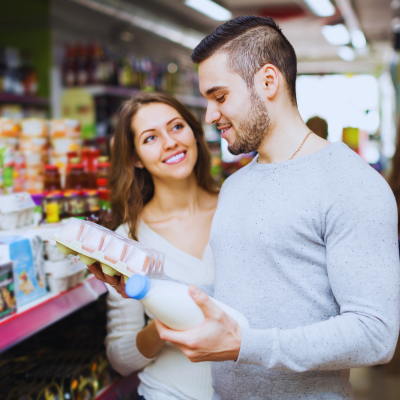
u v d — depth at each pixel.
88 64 4.65
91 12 6.08
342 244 0.93
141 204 1.73
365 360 0.88
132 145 1.69
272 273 1.04
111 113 4.75
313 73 12.40
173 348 1.51
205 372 1.47
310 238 0.99
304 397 1.04
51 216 1.61
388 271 0.89
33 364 1.69
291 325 1.02
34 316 1.30
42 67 4.74
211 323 0.87
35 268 1.40
